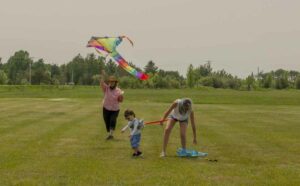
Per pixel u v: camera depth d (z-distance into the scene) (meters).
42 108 32.72
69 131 19.45
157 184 10.34
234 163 13.00
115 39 15.09
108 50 14.98
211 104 47.91
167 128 13.94
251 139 17.92
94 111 30.59
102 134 18.62
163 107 37.12
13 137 17.36
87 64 151.25
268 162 13.23
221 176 11.27
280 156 14.20
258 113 31.72
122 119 25.34
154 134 18.83
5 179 10.53
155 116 28.03
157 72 130.50
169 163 12.79
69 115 27.22
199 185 10.34
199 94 73.94
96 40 15.20
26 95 64.19
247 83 126.94
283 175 11.48
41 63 158.25
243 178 11.09
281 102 55.97
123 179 10.75
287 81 137.12
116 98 17.20
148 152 14.60
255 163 13.05
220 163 12.97
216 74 143.50
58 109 32.09
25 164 12.22
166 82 111.12
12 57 159.38
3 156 13.34
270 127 22.38
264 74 148.50
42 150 14.52
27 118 24.92
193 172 11.65
